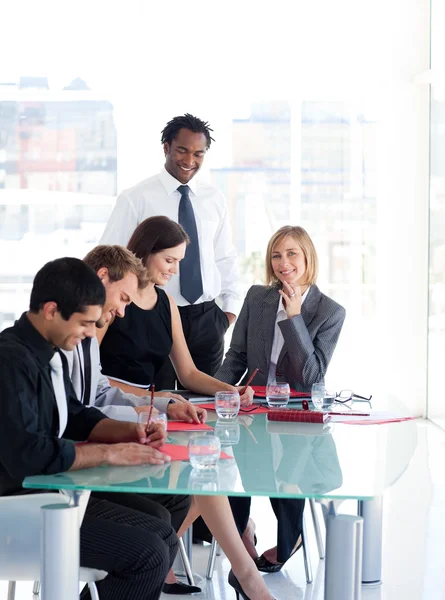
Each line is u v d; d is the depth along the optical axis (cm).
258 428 278
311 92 693
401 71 693
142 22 668
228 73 683
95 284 219
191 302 447
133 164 675
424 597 334
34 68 662
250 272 702
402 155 700
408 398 715
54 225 674
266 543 415
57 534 196
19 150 667
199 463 217
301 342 347
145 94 673
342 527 199
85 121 670
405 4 688
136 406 295
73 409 248
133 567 226
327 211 704
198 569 367
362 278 709
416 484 512
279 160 696
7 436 207
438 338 676
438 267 673
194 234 456
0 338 221
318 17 686
